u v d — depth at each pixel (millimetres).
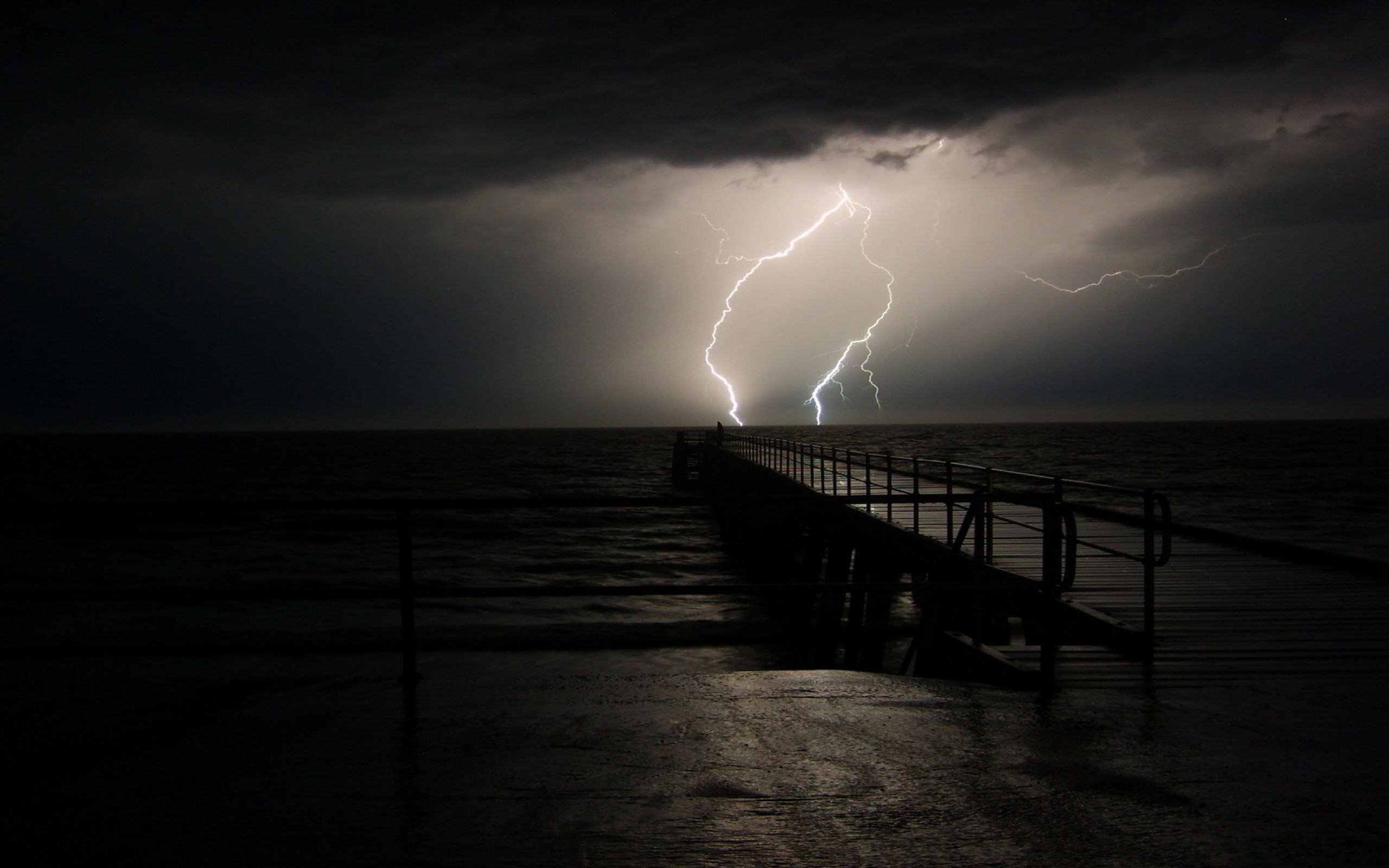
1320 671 5852
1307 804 3352
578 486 66188
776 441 29266
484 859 2902
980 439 173125
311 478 75188
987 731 4258
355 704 4758
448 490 61250
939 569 9812
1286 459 86125
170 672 6605
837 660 14117
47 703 4801
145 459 118250
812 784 3543
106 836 3098
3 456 127688
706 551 32219
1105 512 11148
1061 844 3010
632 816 3236
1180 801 3381
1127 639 6504
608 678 5309
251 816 3256
